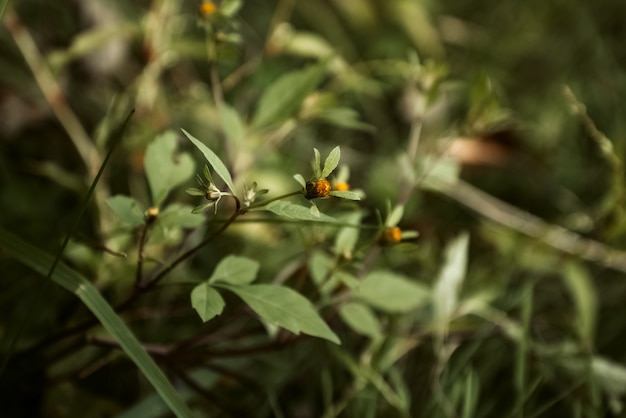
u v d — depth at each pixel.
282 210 0.49
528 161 0.84
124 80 0.79
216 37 0.61
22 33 0.68
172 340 0.65
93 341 0.57
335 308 0.59
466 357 0.65
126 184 0.71
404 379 0.66
